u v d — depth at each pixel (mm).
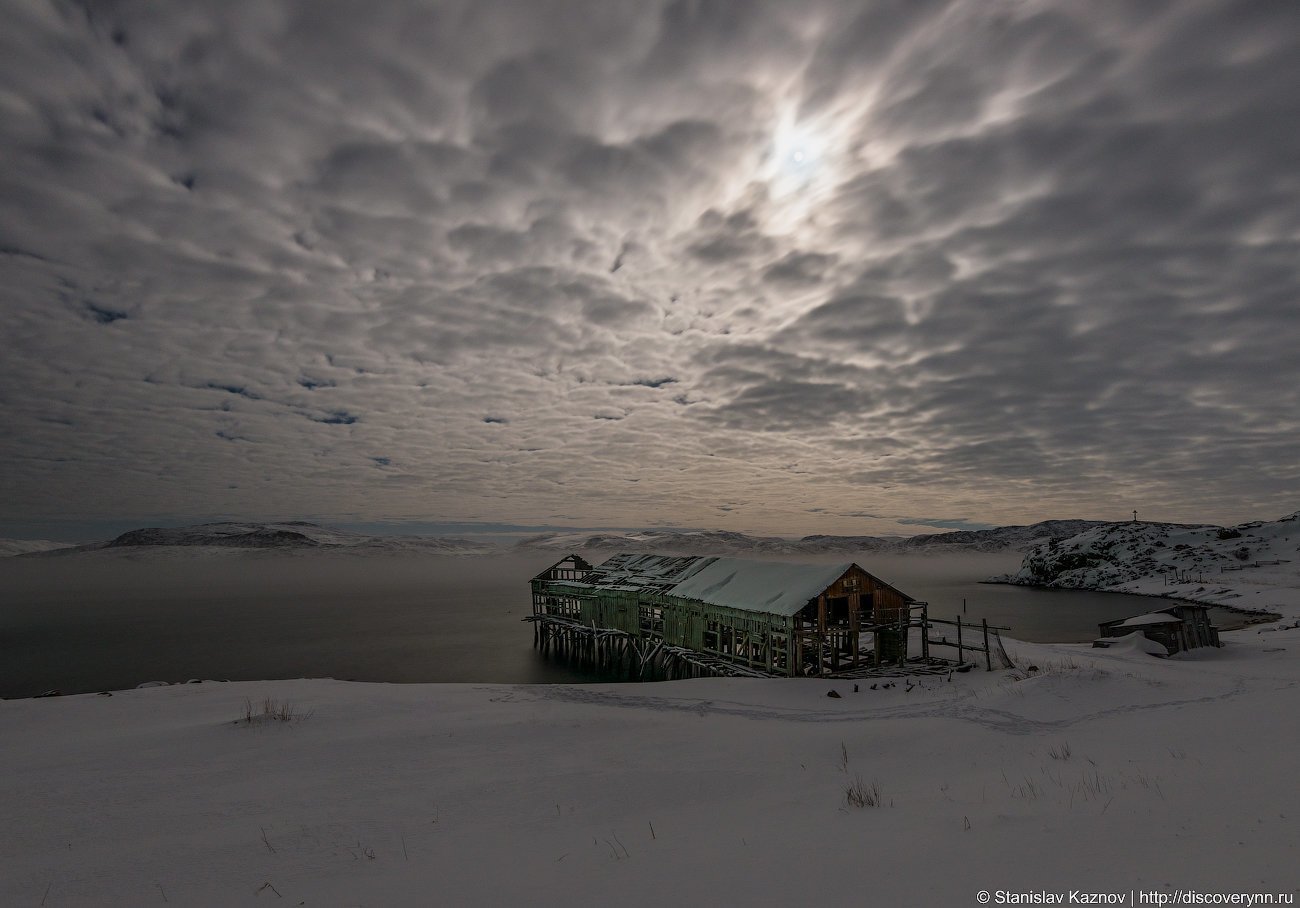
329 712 20875
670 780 13062
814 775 13398
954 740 16422
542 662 52844
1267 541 113750
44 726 20156
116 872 8461
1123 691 20875
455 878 7285
